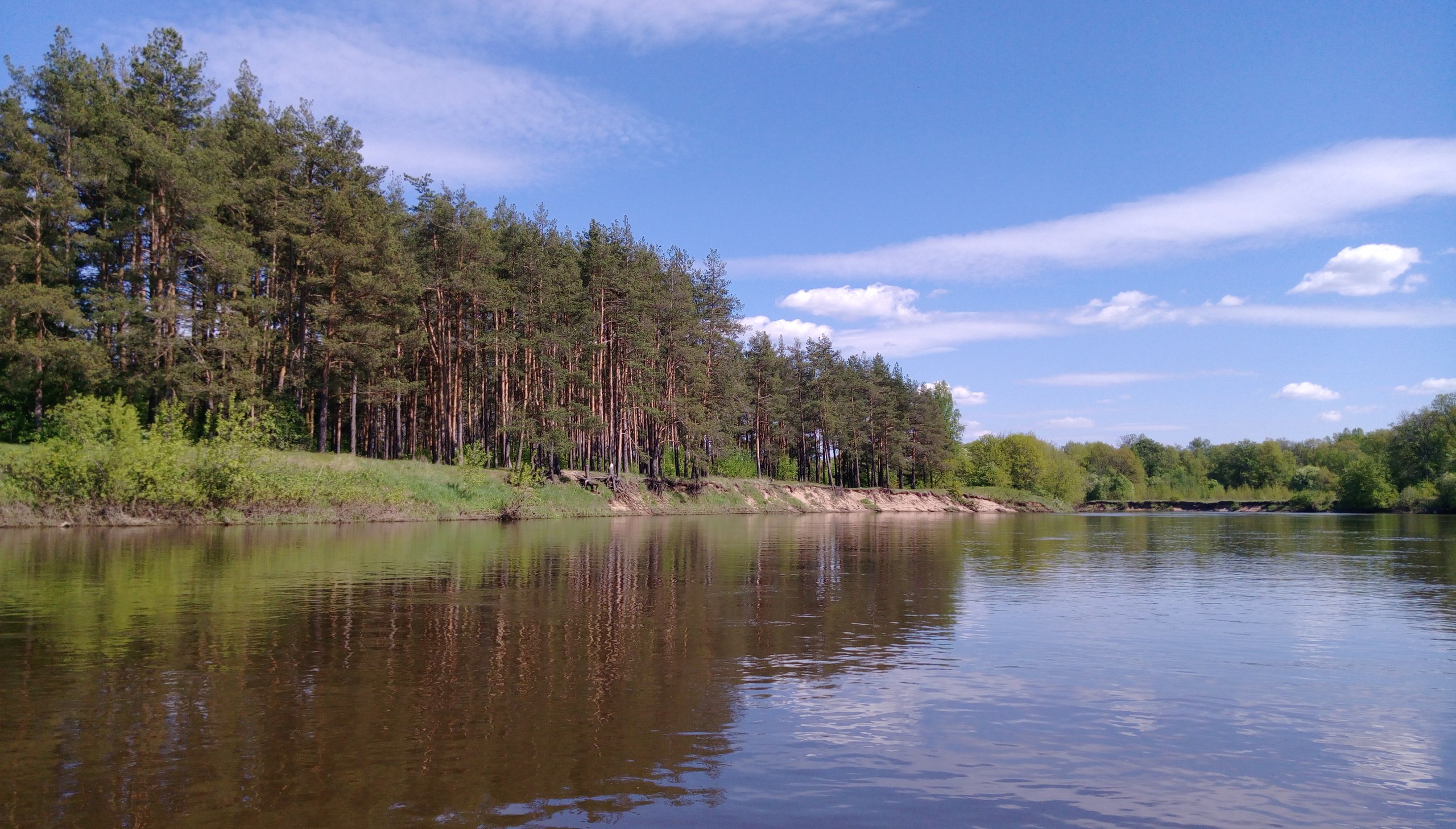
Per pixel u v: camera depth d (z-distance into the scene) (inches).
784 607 652.7
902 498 3875.5
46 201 1635.1
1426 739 336.5
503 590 708.7
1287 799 272.8
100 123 1785.2
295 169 2015.3
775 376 3543.3
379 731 323.3
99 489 1375.5
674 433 3112.7
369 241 1942.7
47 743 304.8
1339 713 371.9
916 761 302.7
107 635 497.7
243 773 277.0
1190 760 308.7
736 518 2465.6
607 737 321.4
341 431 2404.0
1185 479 5615.2
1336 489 4188.0
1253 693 403.5
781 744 318.7
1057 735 335.6
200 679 396.8
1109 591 776.9
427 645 483.5
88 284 1868.8
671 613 606.9
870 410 3976.4
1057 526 2389.3
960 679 422.6
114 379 1729.8
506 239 2379.4
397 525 1609.3
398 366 2183.8
